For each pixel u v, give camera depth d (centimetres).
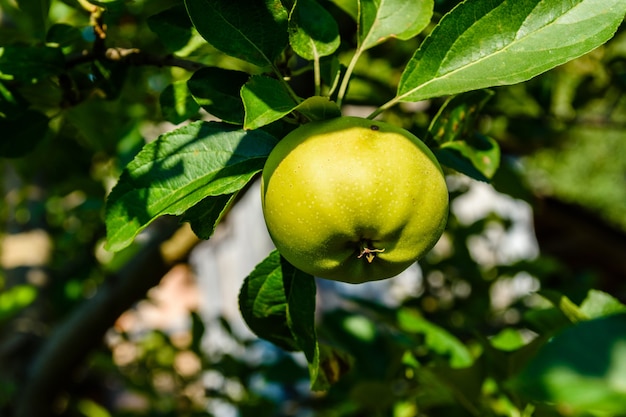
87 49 51
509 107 83
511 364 49
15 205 94
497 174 65
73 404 91
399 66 79
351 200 36
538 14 40
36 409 73
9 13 61
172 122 46
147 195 40
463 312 96
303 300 42
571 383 27
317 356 41
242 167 40
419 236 38
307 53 41
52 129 66
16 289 74
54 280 88
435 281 100
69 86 49
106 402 125
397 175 37
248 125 37
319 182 36
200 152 41
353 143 37
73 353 71
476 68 40
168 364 91
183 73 67
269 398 79
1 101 49
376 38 42
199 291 192
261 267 43
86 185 82
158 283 69
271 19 40
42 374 72
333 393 65
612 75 79
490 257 120
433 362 53
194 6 40
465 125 46
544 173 256
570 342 28
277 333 44
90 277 88
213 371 84
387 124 38
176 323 183
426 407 63
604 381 27
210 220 40
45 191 93
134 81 63
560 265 103
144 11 58
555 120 80
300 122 40
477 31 40
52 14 55
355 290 161
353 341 63
